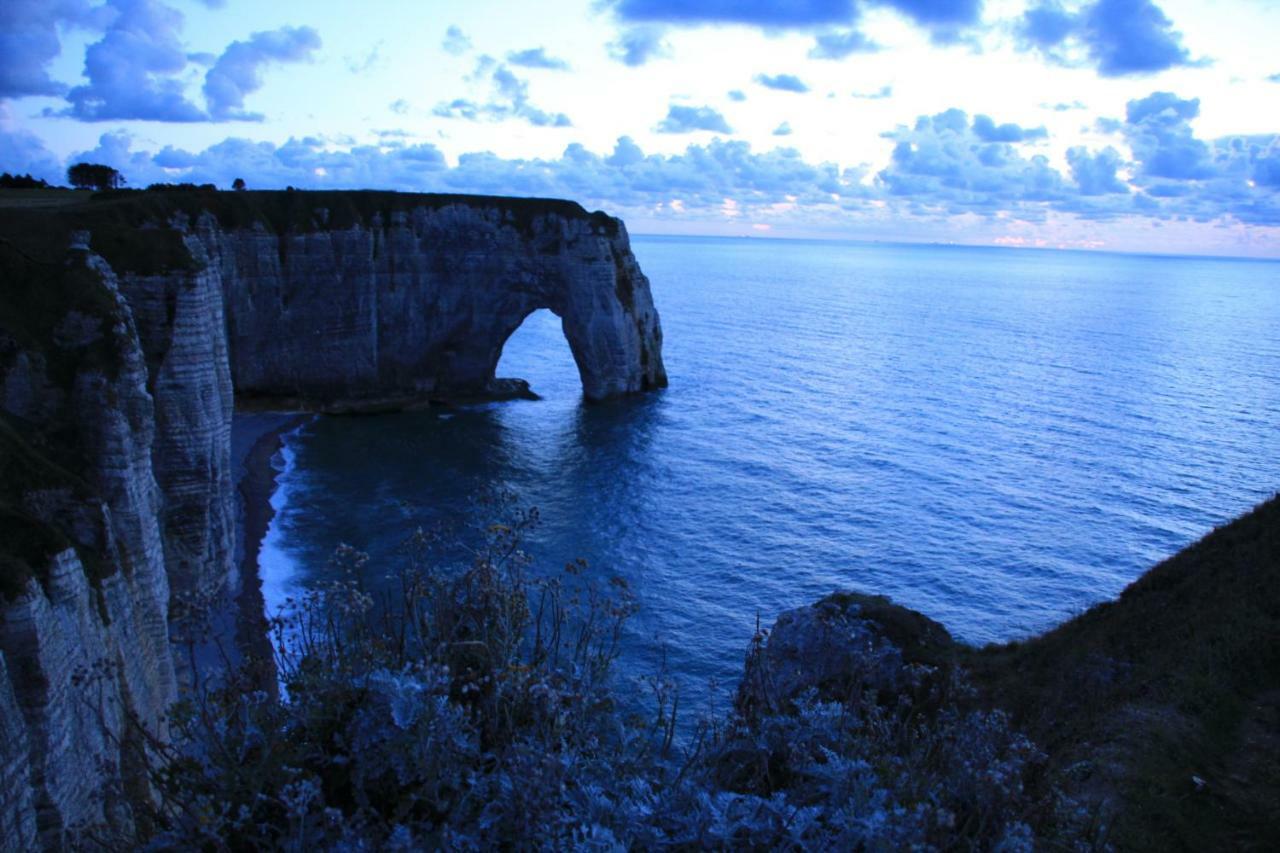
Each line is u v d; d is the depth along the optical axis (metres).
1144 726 16.50
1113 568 51.44
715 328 174.25
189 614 10.39
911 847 6.69
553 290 92.44
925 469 71.69
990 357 144.00
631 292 97.25
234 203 78.12
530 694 8.52
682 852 7.22
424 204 87.12
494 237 89.56
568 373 117.19
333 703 7.80
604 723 9.10
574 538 53.25
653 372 102.56
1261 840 13.03
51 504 23.42
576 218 90.69
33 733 16.47
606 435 80.31
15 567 17.09
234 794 6.95
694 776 8.48
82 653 19.22
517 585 10.00
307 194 83.00
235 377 80.31
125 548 27.27
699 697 33.94
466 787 7.43
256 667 9.27
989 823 8.24
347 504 57.78
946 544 54.47
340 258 82.38
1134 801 13.52
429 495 60.47
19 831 13.70
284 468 65.75
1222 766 15.47
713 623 42.28
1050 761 13.67
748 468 70.50
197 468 37.34
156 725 24.66
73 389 28.34
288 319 81.19
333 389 85.19
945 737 9.58
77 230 35.84
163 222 66.50
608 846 6.70
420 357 90.06
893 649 22.77
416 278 87.25
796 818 7.39
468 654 9.04
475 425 82.56
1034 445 81.06
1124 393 111.31
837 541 54.50
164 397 36.47
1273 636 20.06
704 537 54.47
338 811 6.38
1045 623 44.25
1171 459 76.69
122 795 8.48
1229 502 64.50
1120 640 24.69
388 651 8.92
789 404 97.62
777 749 9.41
